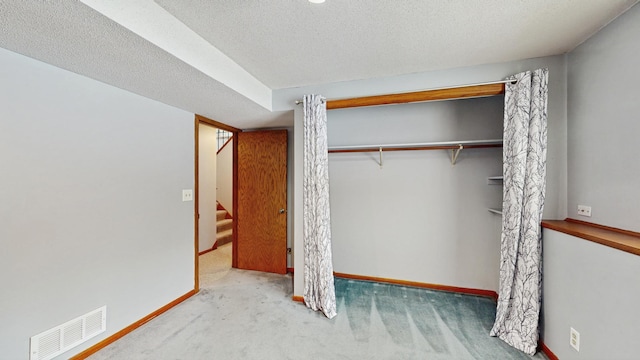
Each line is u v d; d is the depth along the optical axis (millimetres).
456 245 2857
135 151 2180
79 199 1777
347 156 3191
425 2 1386
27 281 1523
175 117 2607
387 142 3047
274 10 1447
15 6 1047
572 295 1569
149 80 1882
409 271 3010
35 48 1420
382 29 1644
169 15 1482
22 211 1503
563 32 1668
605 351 1333
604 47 1600
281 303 2607
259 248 3580
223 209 5906
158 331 2117
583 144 1761
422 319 2285
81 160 1788
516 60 2066
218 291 2904
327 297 2377
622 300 1238
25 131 1514
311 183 2504
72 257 1734
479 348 1896
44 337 1591
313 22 1566
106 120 1948
